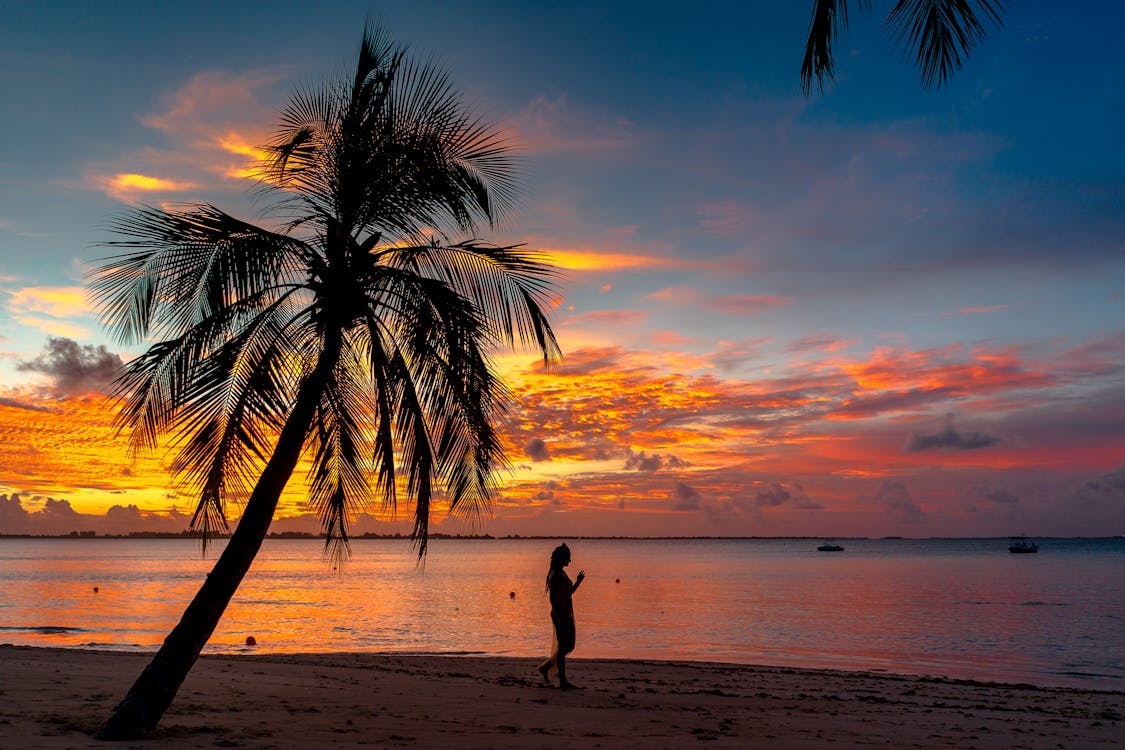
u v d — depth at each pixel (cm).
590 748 746
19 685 1051
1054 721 1150
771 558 16200
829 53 614
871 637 2839
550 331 971
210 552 18512
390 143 936
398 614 3600
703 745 792
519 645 2488
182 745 675
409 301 922
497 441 939
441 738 771
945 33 567
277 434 896
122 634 2655
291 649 2362
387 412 952
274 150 982
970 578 7688
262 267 855
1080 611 3972
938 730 1018
